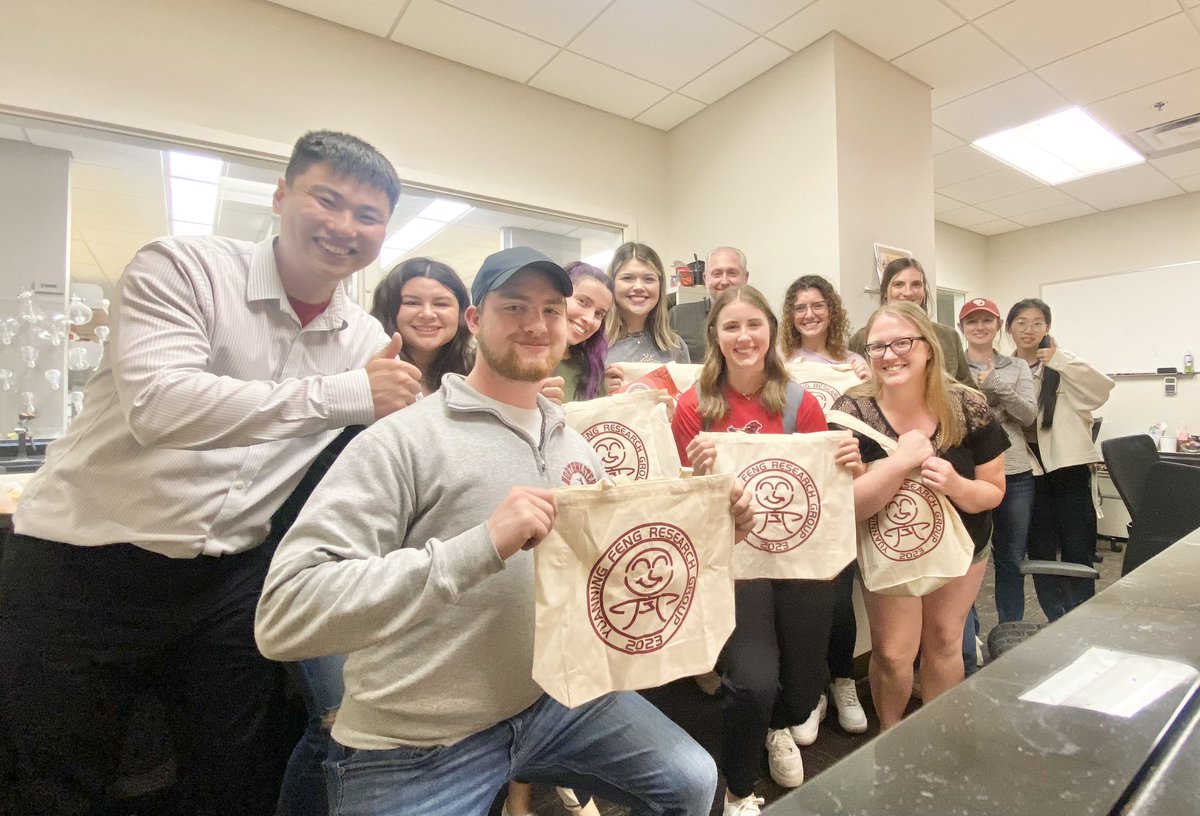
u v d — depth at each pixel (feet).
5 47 6.63
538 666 2.63
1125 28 8.89
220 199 11.17
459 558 2.48
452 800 2.90
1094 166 14.01
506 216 11.73
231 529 3.63
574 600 2.77
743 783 4.76
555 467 3.38
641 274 7.08
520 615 3.02
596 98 10.71
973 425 5.31
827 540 4.60
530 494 2.62
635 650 2.93
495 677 2.97
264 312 3.61
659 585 2.99
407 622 2.45
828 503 4.63
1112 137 12.58
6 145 8.46
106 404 3.35
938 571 4.85
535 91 10.35
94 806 3.62
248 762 3.95
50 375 8.72
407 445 2.96
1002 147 13.05
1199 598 2.19
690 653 3.05
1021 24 8.84
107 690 3.54
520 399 3.33
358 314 4.28
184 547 3.47
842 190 9.09
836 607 6.64
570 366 6.43
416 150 9.16
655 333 7.29
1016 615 8.33
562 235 12.76
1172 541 5.37
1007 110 11.41
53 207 8.76
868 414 5.53
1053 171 14.25
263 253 3.63
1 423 8.43
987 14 8.61
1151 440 7.40
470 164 9.66
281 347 3.69
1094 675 1.66
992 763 1.33
